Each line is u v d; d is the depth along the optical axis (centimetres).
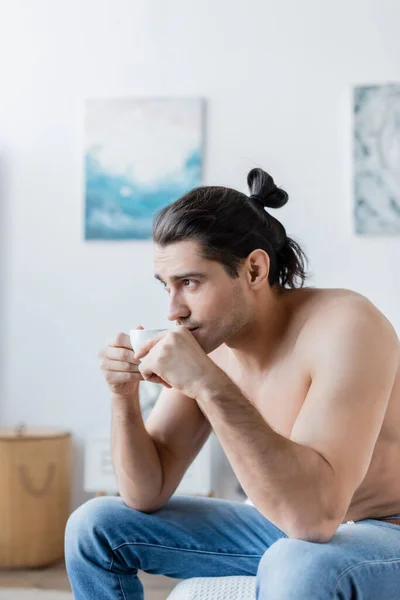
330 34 319
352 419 105
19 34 340
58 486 297
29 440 290
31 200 336
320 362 115
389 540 107
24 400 330
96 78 335
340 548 101
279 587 98
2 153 337
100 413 325
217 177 323
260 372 132
